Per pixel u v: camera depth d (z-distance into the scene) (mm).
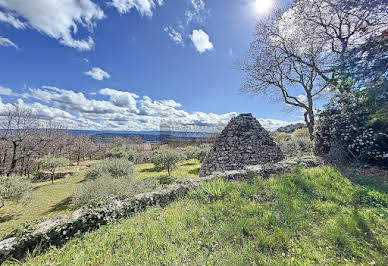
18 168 21016
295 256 2119
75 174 15914
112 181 6695
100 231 2998
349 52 4898
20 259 2404
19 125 17125
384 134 4918
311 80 11266
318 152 7570
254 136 8578
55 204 8359
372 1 4441
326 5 6555
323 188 3998
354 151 5871
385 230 2471
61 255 2430
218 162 8633
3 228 6086
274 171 5363
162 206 3951
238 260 2057
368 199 3352
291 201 3441
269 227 2691
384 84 4219
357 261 2018
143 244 2457
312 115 11570
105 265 2098
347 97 5867
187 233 2654
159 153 12891
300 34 9312
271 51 11219
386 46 4105
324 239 2387
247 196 3893
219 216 3125
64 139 25266
